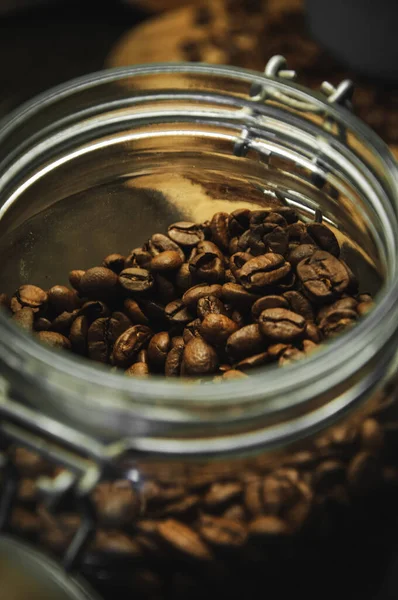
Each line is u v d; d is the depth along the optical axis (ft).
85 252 0.93
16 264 0.88
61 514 0.74
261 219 0.89
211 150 0.91
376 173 0.81
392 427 0.78
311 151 0.88
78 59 2.02
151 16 2.09
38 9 2.10
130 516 0.73
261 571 0.76
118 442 0.71
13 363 0.70
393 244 0.77
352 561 0.80
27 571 0.78
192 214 0.95
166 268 0.88
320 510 0.76
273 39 1.66
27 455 0.74
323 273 0.84
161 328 0.89
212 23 1.70
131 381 0.67
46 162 0.87
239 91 0.88
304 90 0.85
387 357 0.74
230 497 0.74
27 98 1.58
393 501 0.80
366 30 1.46
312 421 0.71
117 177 0.91
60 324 0.86
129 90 0.88
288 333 0.80
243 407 0.69
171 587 0.76
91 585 0.77
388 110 1.51
